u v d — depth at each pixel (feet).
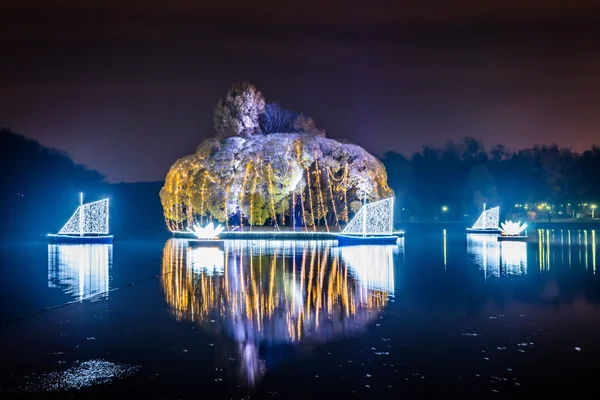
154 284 91.97
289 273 104.58
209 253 146.51
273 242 187.93
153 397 41.98
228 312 69.26
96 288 87.86
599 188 360.89
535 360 49.37
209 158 221.87
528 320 64.03
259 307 72.28
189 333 59.00
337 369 47.42
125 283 93.04
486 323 62.64
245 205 213.87
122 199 320.29
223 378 45.60
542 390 42.70
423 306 72.38
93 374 46.65
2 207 249.34
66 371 47.34
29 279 97.81
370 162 224.12
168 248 162.71
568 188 379.96
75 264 120.37
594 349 52.29
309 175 227.40
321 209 225.97
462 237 219.82
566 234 236.43
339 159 225.97
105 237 184.24
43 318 66.28
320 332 59.00
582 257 135.13
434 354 51.13
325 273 104.47
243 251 152.56
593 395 41.73
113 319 65.62
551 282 92.58
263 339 56.49
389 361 49.39
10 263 122.52
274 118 257.14
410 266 115.85
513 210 384.88
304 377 45.65
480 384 43.93
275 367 48.08
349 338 56.54
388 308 71.20
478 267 113.80
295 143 210.59
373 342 55.16
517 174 389.39
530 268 112.27
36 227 257.14
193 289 86.69
